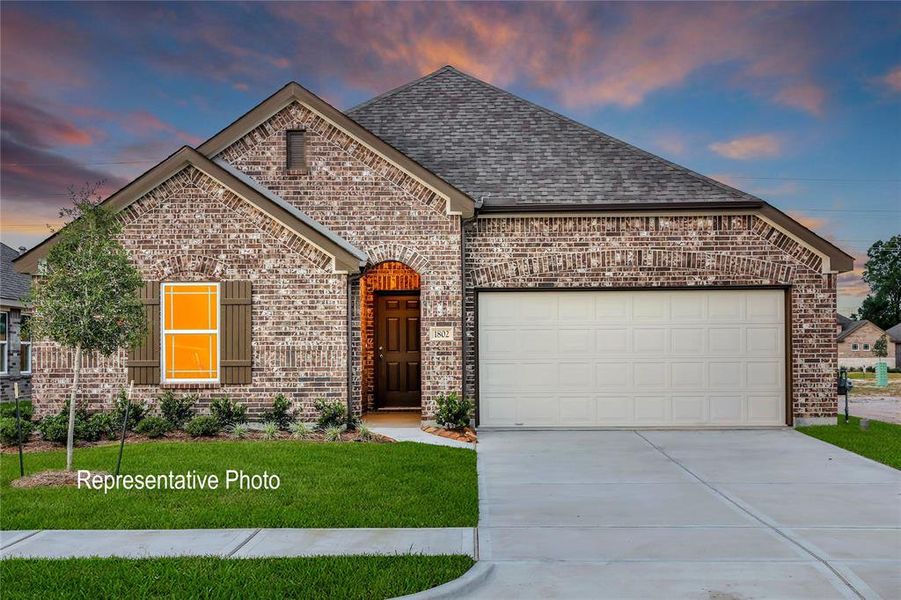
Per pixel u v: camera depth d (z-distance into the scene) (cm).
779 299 1443
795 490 912
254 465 991
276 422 1308
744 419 1438
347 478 920
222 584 556
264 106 1438
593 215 1444
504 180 1506
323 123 1445
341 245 1388
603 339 1446
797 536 711
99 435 1210
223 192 1350
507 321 1452
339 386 1338
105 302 932
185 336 1351
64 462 1018
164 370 1347
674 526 747
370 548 654
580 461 1105
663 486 934
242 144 1451
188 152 1330
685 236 1443
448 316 1406
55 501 809
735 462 1096
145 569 589
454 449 1149
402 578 572
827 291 1427
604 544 686
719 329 1443
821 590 571
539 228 1448
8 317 2205
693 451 1189
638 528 739
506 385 1448
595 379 1445
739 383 1438
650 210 1434
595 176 1512
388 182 1428
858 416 1764
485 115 1673
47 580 567
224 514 759
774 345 1440
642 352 1444
